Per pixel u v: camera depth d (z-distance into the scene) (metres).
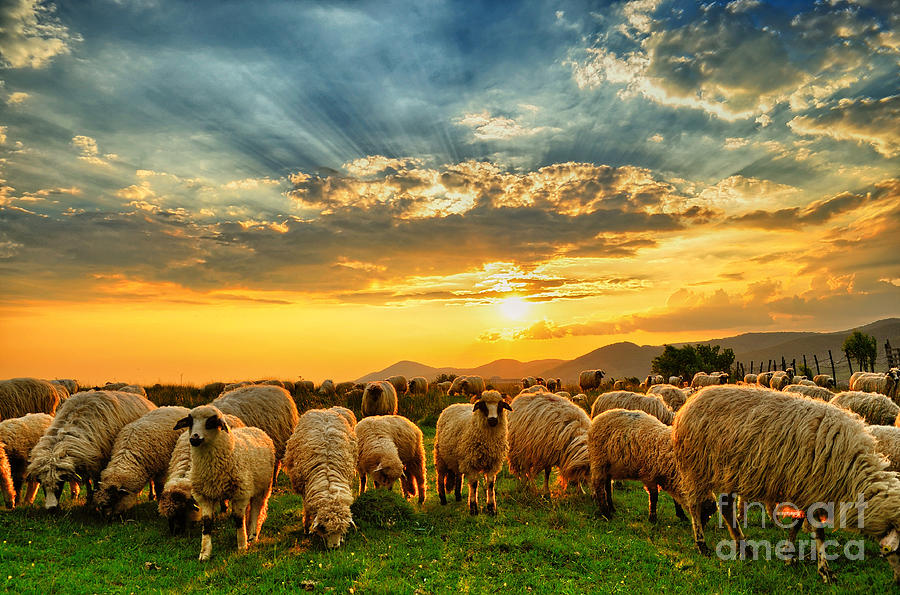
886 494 6.47
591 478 10.69
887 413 13.67
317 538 8.30
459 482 11.66
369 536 8.60
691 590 6.64
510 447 12.12
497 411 9.91
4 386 13.30
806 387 17.91
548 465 11.74
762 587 6.82
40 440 10.01
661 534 9.16
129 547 8.15
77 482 10.02
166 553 7.92
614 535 8.95
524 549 7.96
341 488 8.28
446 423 11.32
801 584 6.74
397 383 36.12
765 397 7.82
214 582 6.77
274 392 12.82
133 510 10.14
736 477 7.69
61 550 7.92
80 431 10.05
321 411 9.98
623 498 11.98
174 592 6.45
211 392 26.98
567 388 40.06
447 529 9.07
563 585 6.73
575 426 11.48
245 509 8.50
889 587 6.43
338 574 6.91
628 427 10.00
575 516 10.11
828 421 7.06
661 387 17.16
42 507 9.85
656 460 9.41
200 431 7.50
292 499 11.50
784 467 7.20
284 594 6.29
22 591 6.25
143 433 9.96
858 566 7.27
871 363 49.94
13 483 10.64
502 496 11.75
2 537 8.22
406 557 7.60
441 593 6.42
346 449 9.05
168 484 8.59
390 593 6.34
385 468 10.07
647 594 6.52
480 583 6.79
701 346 55.91
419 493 11.75
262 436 9.35
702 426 8.12
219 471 7.73
